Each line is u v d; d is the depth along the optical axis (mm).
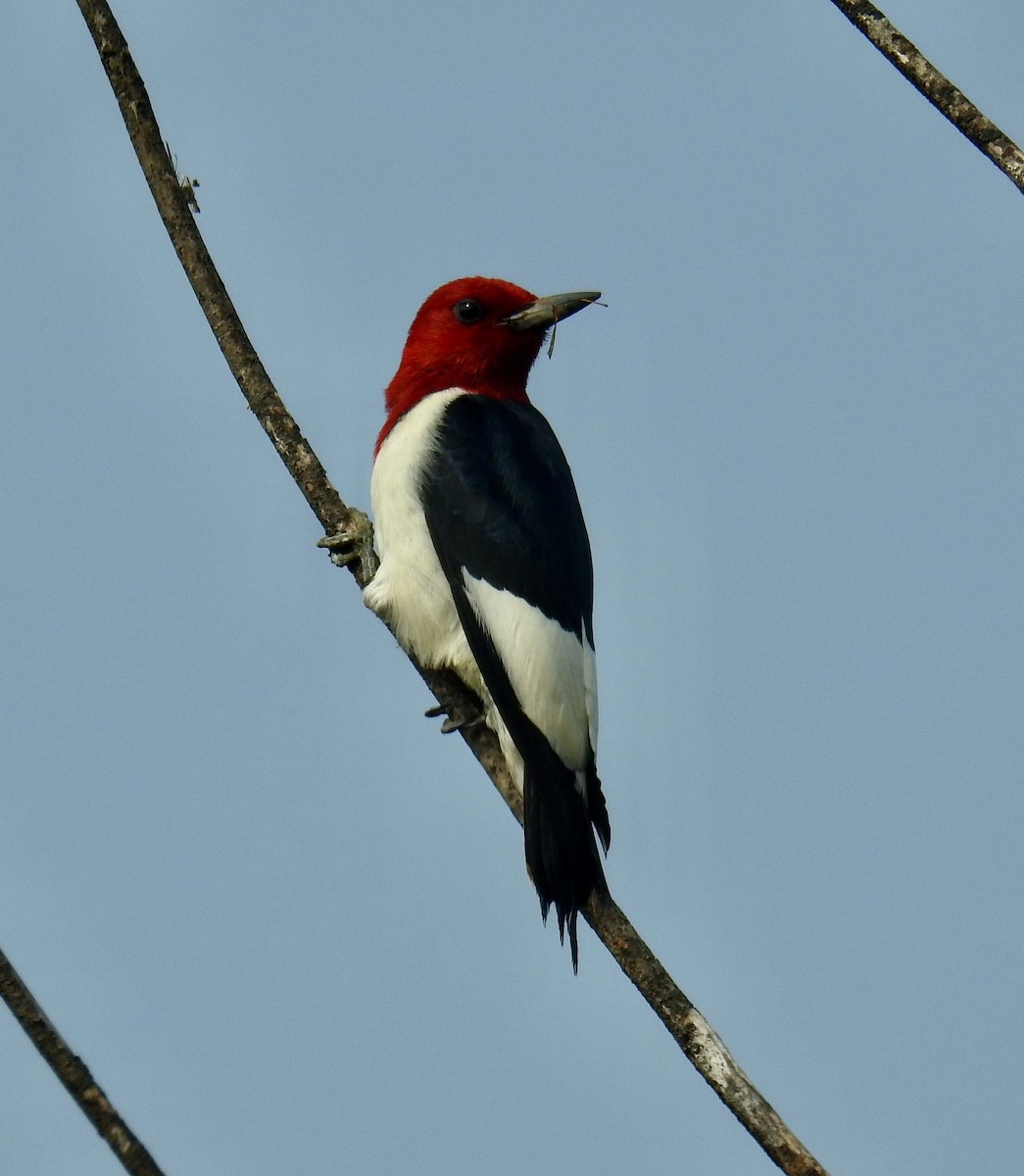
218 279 11164
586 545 11766
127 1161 6488
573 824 10117
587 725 10750
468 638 11055
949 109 9656
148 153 11078
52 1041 6566
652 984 8281
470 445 11617
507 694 10773
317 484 11609
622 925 8477
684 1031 8094
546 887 9922
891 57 9812
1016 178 9398
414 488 11539
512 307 12375
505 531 11211
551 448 12008
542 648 10797
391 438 11945
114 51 11086
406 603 11422
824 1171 7605
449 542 11273
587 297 12375
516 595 11000
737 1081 7895
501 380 12539
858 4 9953
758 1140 7730
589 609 11500
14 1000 6551
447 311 12477
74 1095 6543
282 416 11477
